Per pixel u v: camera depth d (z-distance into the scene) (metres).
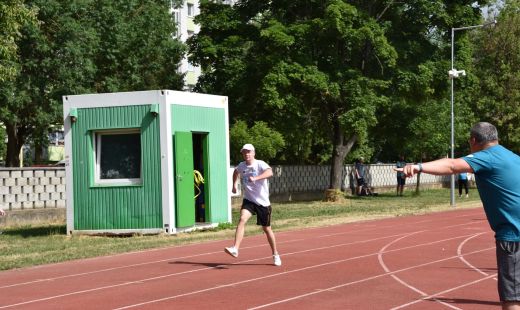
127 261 13.42
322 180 38.88
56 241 17.48
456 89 33.44
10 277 11.67
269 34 28.34
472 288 9.92
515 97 45.41
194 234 18.45
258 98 28.98
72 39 28.58
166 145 18.12
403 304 8.80
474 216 24.67
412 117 35.09
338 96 30.08
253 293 9.63
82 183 18.89
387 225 21.09
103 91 33.47
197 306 8.77
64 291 10.12
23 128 33.50
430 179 50.28
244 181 12.15
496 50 46.09
